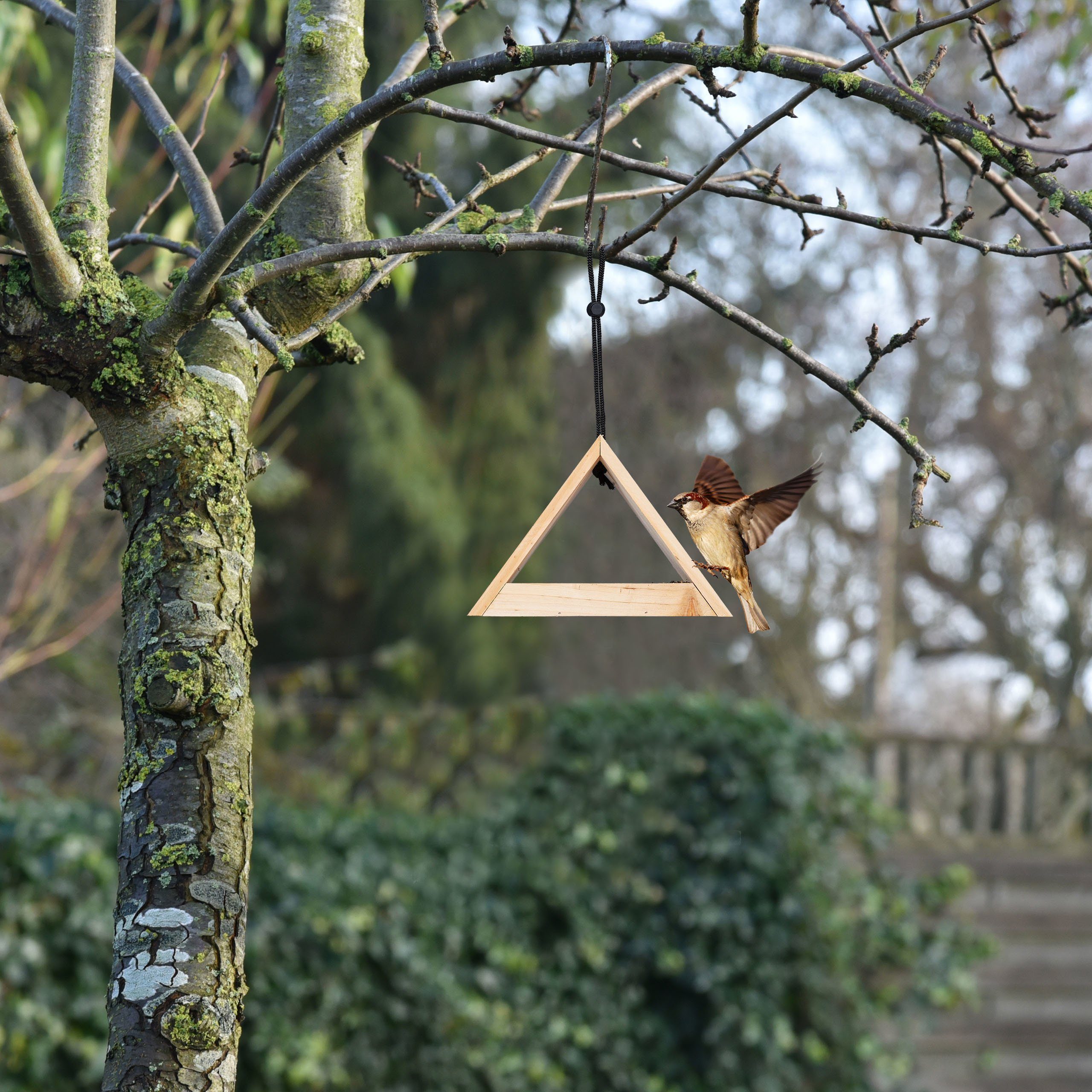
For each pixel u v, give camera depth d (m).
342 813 6.32
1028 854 8.67
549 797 6.71
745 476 17.91
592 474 2.70
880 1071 7.36
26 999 4.92
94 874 5.16
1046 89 14.27
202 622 2.06
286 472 10.48
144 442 2.13
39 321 2.05
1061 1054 8.46
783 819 6.92
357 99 2.68
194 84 10.51
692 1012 6.80
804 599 18.39
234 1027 1.98
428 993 5.86
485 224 2.66
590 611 2.63
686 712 7.07
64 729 7.74
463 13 3.06
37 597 5.65
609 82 2.10
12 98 5.33
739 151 2.16
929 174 17.69
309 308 2.53
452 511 12.52
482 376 13.13
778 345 2.24
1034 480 19.22
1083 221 2.01
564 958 6.49
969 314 18.81
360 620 12.73
